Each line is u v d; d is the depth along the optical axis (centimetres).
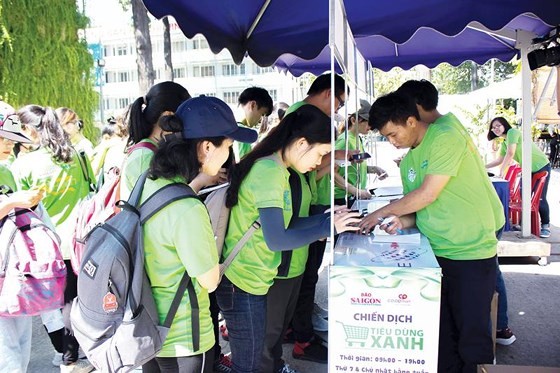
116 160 331
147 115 227
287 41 352
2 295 219
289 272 231
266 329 236
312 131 198
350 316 172
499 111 1248
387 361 172
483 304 225
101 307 151
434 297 167
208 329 172
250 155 205
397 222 221
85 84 788
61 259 236
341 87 319
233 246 208
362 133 405
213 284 162
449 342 238
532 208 550
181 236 154
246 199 202
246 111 378
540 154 550
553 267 493
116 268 151
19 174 292
